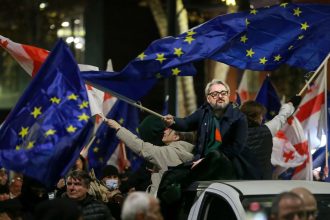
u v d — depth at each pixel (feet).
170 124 34.60
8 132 31.65
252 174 34.04
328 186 29.76
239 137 33.45
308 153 43.14
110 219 33.19
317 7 41.50
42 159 31.19
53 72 32.12
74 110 31.81
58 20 108.99
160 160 34.96
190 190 31.48
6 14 105.70
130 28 108.06
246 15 40.27
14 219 32.68
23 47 38.34
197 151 34.19
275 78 107.34
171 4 53.88
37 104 31.91
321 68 42.70
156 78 38.63
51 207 23.12
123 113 45.88
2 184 39.58
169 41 38.68
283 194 22.75
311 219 23.30
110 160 46.91
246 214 27.50
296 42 40.98
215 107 33.94
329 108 45.83
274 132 36.91
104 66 107.24
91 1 107.96
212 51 39.01
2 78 125.08
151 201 22.80
